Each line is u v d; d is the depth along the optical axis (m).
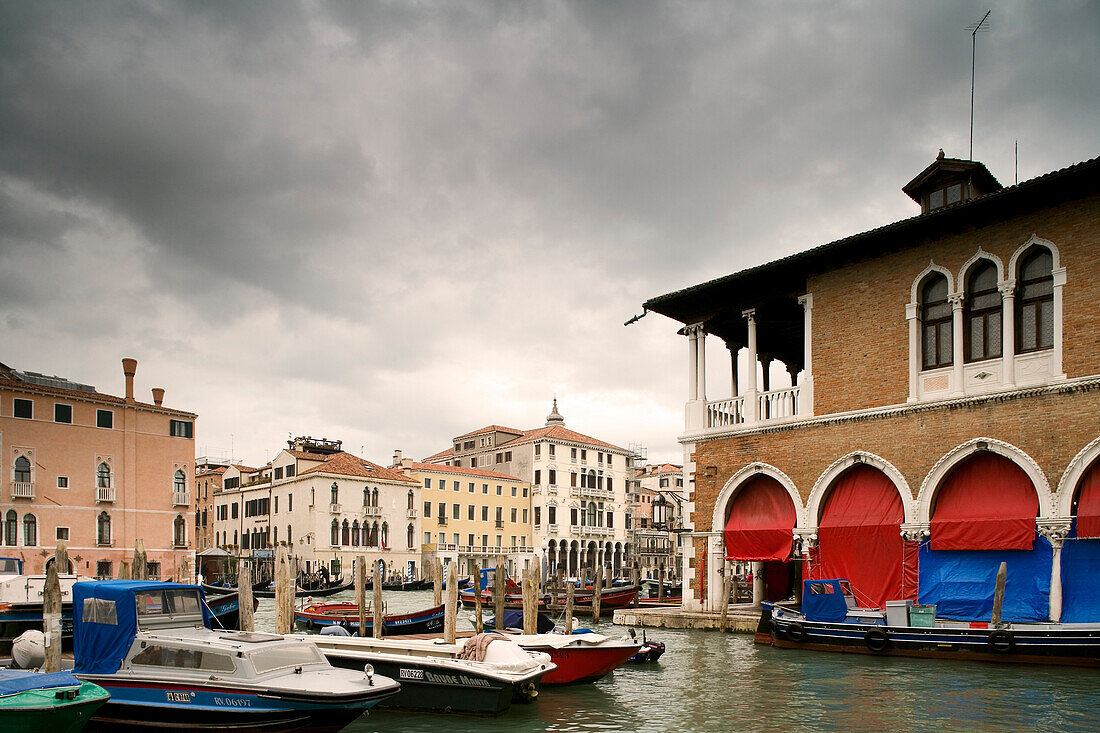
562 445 87.38
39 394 48.88
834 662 18.69
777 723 13.48
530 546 84.75
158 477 53.31
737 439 24.94
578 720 13.92
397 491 77.00
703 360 26.97
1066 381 18.69
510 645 15.07
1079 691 14.98
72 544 49.19
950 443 20.42
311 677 12.12
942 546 20.14
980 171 22.67
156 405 54.47
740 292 25.72
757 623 24.08
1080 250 18.89
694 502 26.05
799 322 27.52
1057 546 18.47
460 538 80.69
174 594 13.43
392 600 49.94
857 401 22.39
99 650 12.80
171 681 12.02
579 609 35.59
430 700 14.47
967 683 15.85
